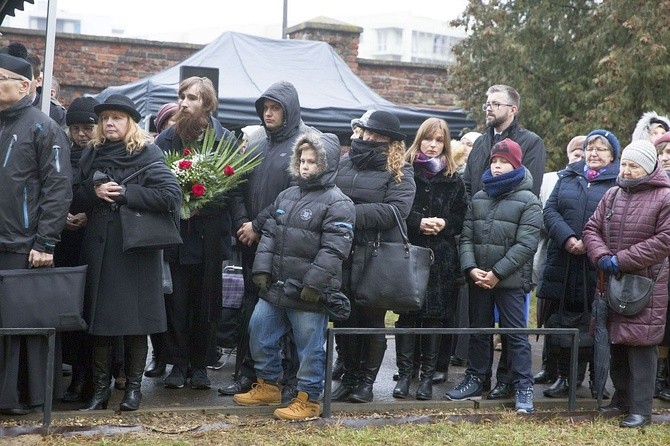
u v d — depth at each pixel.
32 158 6.27
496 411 7.28
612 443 6.54
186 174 6.91
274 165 7.14
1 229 6.22
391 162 7.02
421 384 7.43
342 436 6.34
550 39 15.16
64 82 17.75
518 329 7.13
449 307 7.44
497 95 7.93
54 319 6.15
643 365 7.07
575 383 7.30
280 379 7.44
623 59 13.90
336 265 6.41
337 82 14.94
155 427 6.29
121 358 7.14
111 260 6.46
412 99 19.36
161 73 14.40
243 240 7.09
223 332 8.24
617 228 7.07
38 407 6.51
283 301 6.53
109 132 6.56
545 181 9.29
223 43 14.99
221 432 6.33
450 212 7.43
